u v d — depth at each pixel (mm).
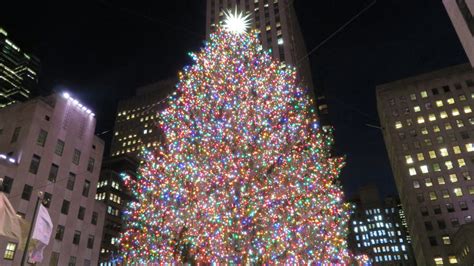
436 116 82812
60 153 41906
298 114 27562
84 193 44469
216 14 80000
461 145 77625
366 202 174625
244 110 24828
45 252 36781
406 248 159000
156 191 27469
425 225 73312
